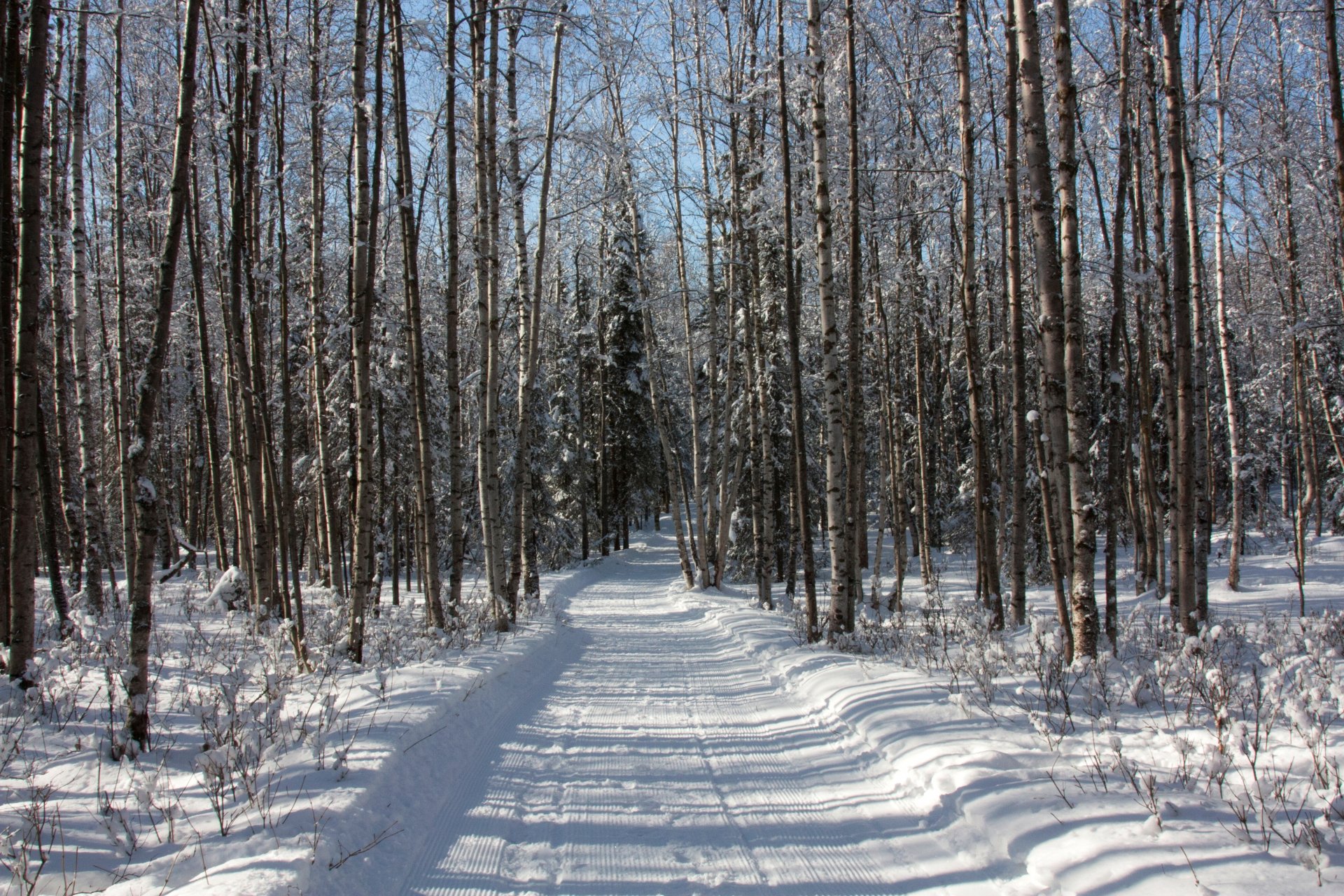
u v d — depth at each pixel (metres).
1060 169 7.59
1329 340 16.55
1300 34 13.20
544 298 27.89
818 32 11.30
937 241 16.77
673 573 31.50
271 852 3.86
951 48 12.91
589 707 8.03
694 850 4.40
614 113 19.45
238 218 10.23
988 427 22.73
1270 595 15.34
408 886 4.00
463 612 12.46
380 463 19.02
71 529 14.39
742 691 8.78
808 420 25.28
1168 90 9.68
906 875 4.00
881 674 8.09
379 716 6.41
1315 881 3.27
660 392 23.84
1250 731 5.23
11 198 7.34
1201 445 11.48
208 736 5.68
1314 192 15.09
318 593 18.66
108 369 18.12
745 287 19.66
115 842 4.04
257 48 10.66
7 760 5.05
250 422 11.86
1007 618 12.77
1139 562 18.14
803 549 11.67
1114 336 10.44
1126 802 4.25
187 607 13.64
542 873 4.14
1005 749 5.31
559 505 34.94
